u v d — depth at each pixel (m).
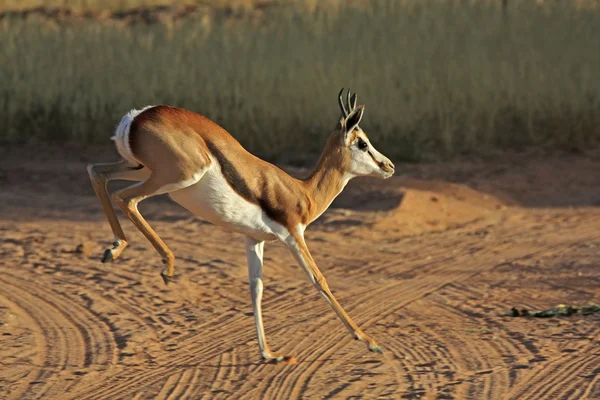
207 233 36.66
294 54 61.16
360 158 20.34
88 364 20.47
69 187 47.41
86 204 42.97
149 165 17.83
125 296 26.69
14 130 58.72
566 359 20.44
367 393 18.17
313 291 28.06
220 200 18.39
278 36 64.56
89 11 88.25
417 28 65.19
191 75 60.12
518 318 24.53
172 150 17.61
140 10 88.94
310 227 38.34
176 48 63.66
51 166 51.91
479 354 21.03
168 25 69.69
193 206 18.61
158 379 19.39
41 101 60.38
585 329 23.08
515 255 33.69
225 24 69.19
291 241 19.41
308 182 20.03
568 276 29.75
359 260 33.06
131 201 17.97
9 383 18.95
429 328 23.62
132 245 33.91
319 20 66.44
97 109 59.50
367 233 37.59
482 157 55.78
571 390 18.30
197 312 25.31
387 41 63.25
